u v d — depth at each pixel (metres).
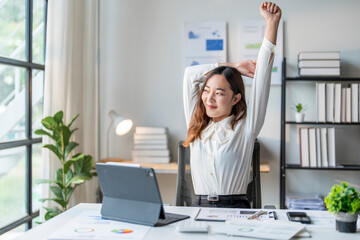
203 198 2.18
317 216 1.78
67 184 3.01
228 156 2.15
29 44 3.06
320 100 3.56
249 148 2.21
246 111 2.27
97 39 3.96
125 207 1.69
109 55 4.00
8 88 2.81
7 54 2.79
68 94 3.27
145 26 3.97
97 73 3.97
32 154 3.13
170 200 3.95
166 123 3.97
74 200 3.37
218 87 2.18
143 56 3.97
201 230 1.53
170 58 3.95
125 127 3.66
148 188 1.60
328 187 3.82
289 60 3.82
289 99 3.84
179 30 3.93
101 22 4.00
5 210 2.80
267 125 3.85
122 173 1.64
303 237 1.48
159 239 1.45
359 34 3.76
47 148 2.99
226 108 2.19
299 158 3.80
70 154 3.27
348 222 1.53
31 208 3.11
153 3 3.95
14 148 2.90
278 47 3.80
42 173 3.01
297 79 3.59
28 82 3.05
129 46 3.98
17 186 2.95
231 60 3.88
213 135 2.21
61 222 1.67
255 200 2.36
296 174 3.85
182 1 3.91
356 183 3.78
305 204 3.54
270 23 2.14
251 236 1.46
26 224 3.06
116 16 3.99
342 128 3.80
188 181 2.46
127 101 4.00
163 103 3.97
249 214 1.78
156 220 1.60
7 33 2.79
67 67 3.18
